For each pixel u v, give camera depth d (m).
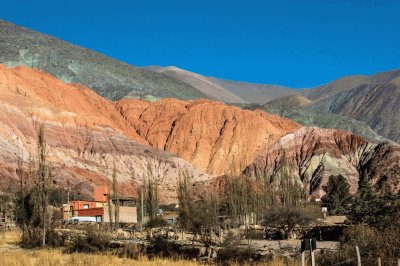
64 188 106.44
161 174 153.38
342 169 154.25
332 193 94.56
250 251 33.28
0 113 133.25
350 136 169.00
